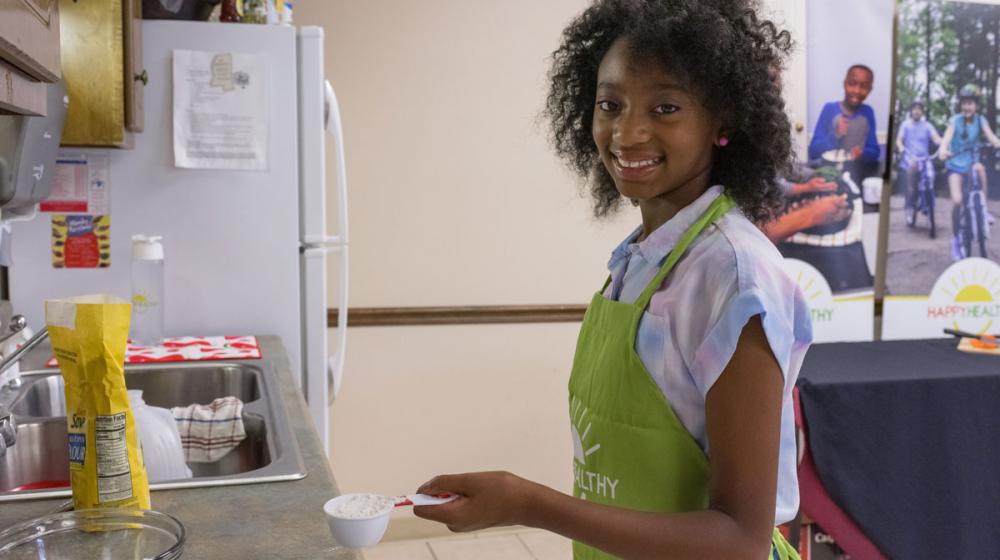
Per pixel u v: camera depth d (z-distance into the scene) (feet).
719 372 2.92
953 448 8.45
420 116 10.26
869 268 10.59
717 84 3.28
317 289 7.77
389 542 10.50
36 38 2.87
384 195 10.27
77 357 3.15
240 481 3.75
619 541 2.83
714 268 3.08
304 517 3.36
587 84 4.06
